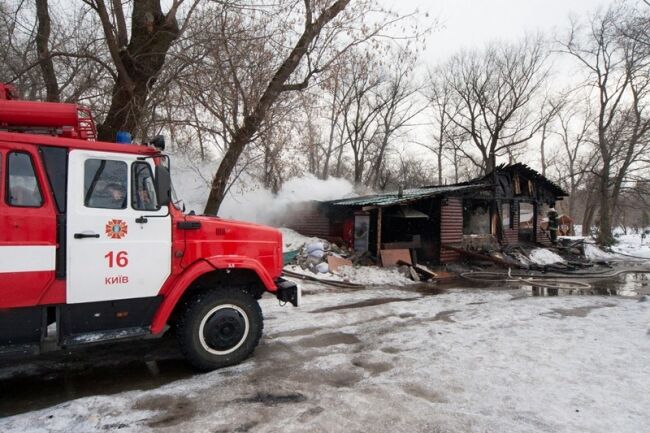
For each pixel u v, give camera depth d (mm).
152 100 8242
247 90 9664
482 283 11234
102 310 3889
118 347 5160
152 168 4137
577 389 3844
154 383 4027
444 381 4016
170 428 3092
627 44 22219
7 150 3514
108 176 3918
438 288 10352
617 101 24828
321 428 3090
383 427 3113
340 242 14008
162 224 4133
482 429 3104
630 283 11719
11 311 3488
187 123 8547
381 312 7176
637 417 3312
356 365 4488
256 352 4918
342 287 9969
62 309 3707
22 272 3480
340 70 10273
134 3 8242
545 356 4754
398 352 4957
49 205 3621
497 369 4340
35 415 3287
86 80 9969
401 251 12633
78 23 9805
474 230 16156
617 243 24938
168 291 4176
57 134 4035
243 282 4805
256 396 3670
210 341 4309
